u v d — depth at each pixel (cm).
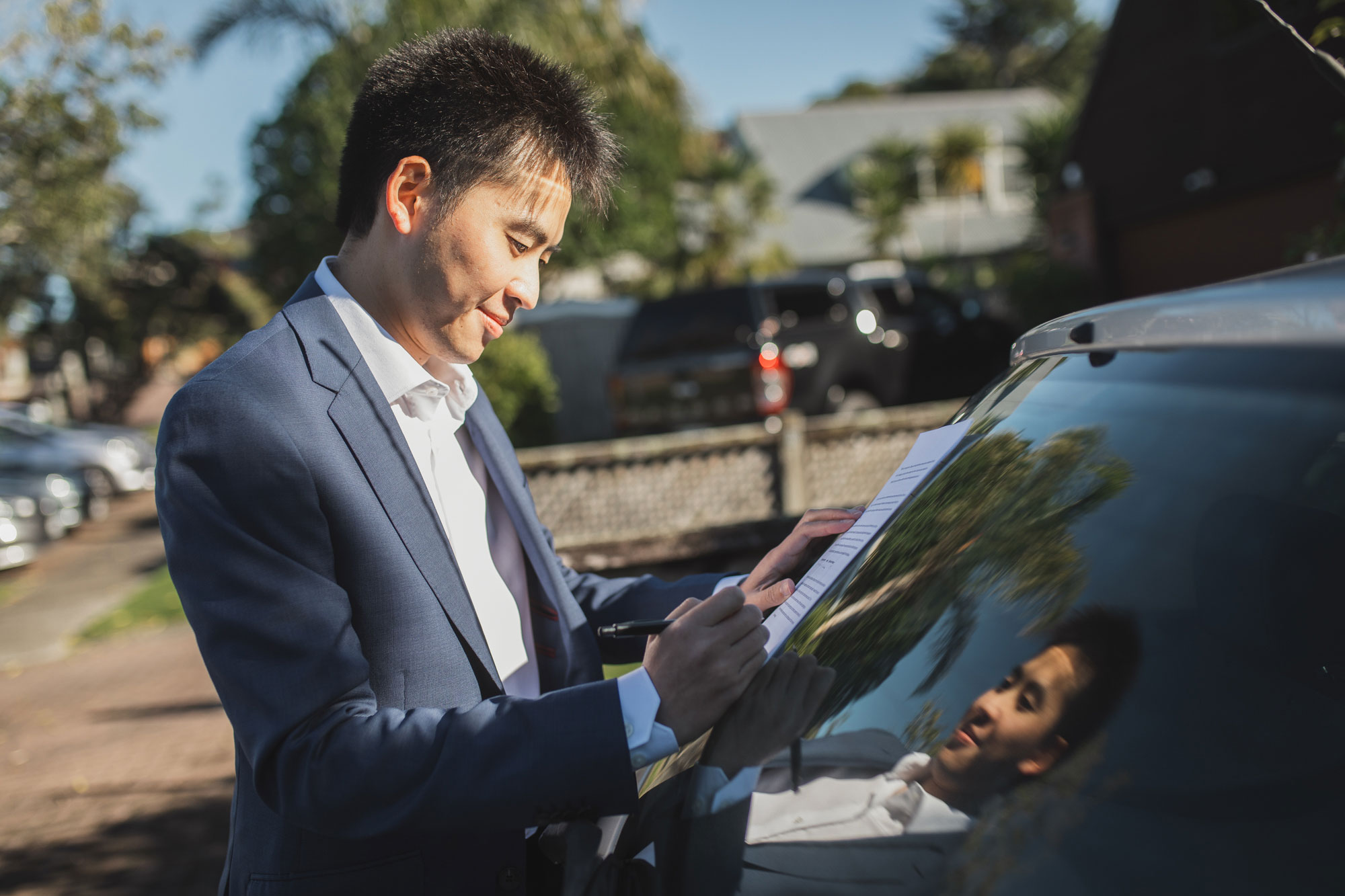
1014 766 70
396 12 1139
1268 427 70
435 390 125
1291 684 69
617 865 95
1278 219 944
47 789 446
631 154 1496
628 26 1379
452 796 92
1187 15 1018
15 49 1098
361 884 108
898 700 81
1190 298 84
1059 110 1866
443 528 116
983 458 100
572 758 92
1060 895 63
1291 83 895
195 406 103
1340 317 65
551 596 140
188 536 100
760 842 81
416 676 110
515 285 119
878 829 74
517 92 112
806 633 101
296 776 95
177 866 354
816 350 820
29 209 1222
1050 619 76
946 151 2508
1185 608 72
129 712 571
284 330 113
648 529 646
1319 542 67
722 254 1975
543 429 1041
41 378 3142
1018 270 1269
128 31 1120
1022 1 4719
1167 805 64
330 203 1409
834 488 676
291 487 103
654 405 837
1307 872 60
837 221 2550
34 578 1065
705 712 94
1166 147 1071
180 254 2783
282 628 98
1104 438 85
